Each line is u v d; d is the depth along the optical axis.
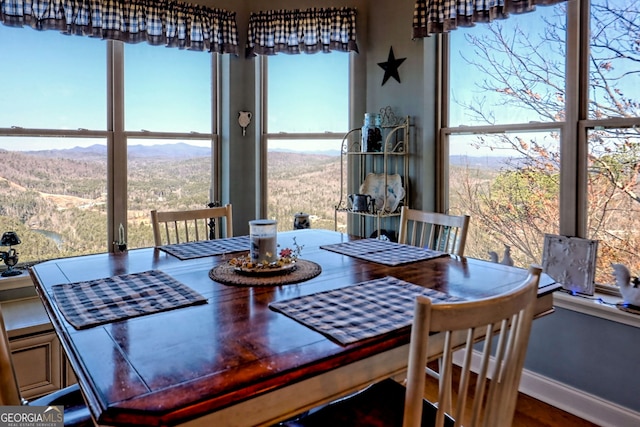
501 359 0.97
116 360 0.93
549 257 2.33
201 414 0.78
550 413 2.20
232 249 2.04
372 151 2.95
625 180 2.12
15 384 1.08
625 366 2.02
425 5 2.71
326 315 1.17
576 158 2.27
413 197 2.94
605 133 2.17
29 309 2.32
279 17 3.13
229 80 3.23
